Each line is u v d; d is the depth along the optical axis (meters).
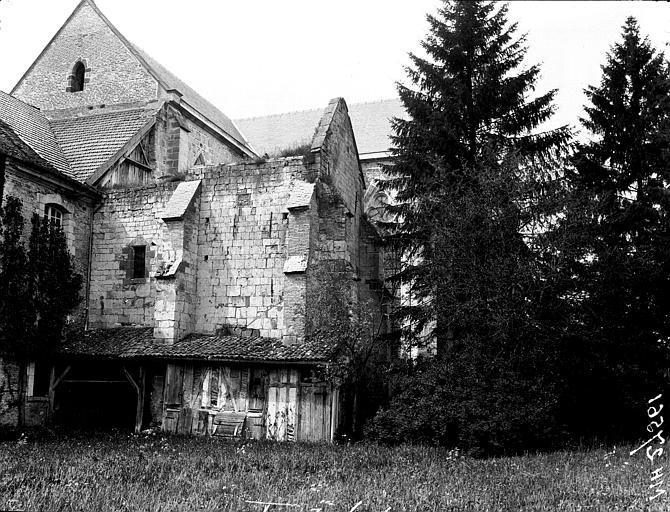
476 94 21.55
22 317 20.91
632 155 23.58
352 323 20.48
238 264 22.75
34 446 17.34
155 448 17.27
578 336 18.31
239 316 22.42
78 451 16.53
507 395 16.69
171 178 24.00
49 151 25.59
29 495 11.30
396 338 20.98
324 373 19.27
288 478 13.13
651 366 20.19
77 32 30.97
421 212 20.41
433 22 22.62
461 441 16.73
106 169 24.70
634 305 20.33
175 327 21.84
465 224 18.44
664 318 20.61
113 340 22.41
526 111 21.84
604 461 14.74
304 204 21.34
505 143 21.38
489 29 22.17
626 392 19.39
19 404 21.09
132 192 24.33
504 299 17.67
